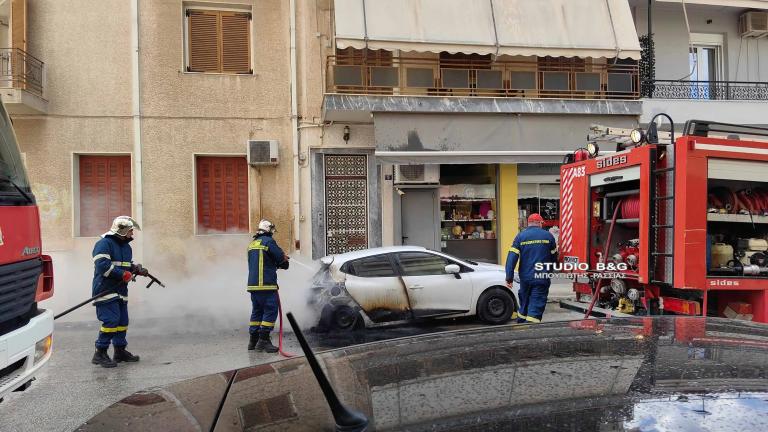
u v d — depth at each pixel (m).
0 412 4.30
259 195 10.58
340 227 10.84
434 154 10.05
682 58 12.05
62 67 9.98
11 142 3.85
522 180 11.55
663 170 4.79
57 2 9.97
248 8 10.75
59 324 7.95
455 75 10.46
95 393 4.78
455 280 7.29
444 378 1.47
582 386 1.32
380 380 1.50
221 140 10.52
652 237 4.85
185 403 1.50
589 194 5.87
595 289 5.79
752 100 11.27
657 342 1.71
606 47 10.34
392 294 7.04
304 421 1.26
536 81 10.78
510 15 10.21
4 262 3.37
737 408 1.14
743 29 12.12
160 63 10.28
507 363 1.56
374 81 10.12
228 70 10.73
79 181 10.22
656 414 1.13
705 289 4.58
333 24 10.41
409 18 9.81
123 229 5.77
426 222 11.28
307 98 10.66
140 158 10.17
